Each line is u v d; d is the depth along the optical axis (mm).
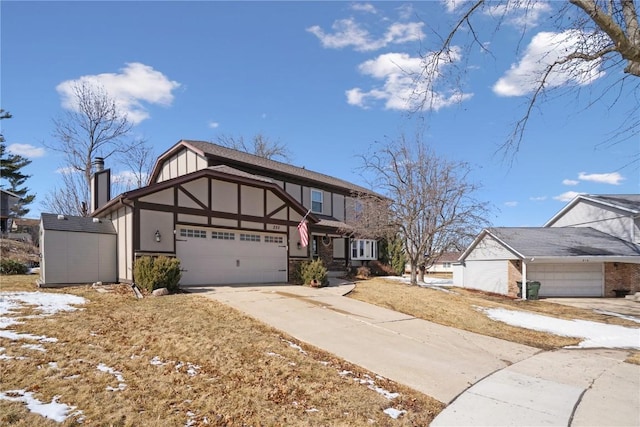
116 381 5371
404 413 5270
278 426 4598
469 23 6707
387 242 26891
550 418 5281
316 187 23703
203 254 14656
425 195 19609
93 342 6895
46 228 12070
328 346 7969
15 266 16250
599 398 6117
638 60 5438
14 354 5934
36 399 4629
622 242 21625
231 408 4945
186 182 14203
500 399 5926
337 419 4902
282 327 9016
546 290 20656
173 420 4477
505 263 21297
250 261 16359
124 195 12312
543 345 9727
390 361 7371
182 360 6438
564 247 20672
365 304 12734
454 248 22344
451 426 4949
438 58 6980
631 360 8531
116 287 12188
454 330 10352
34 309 8820
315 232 20797
